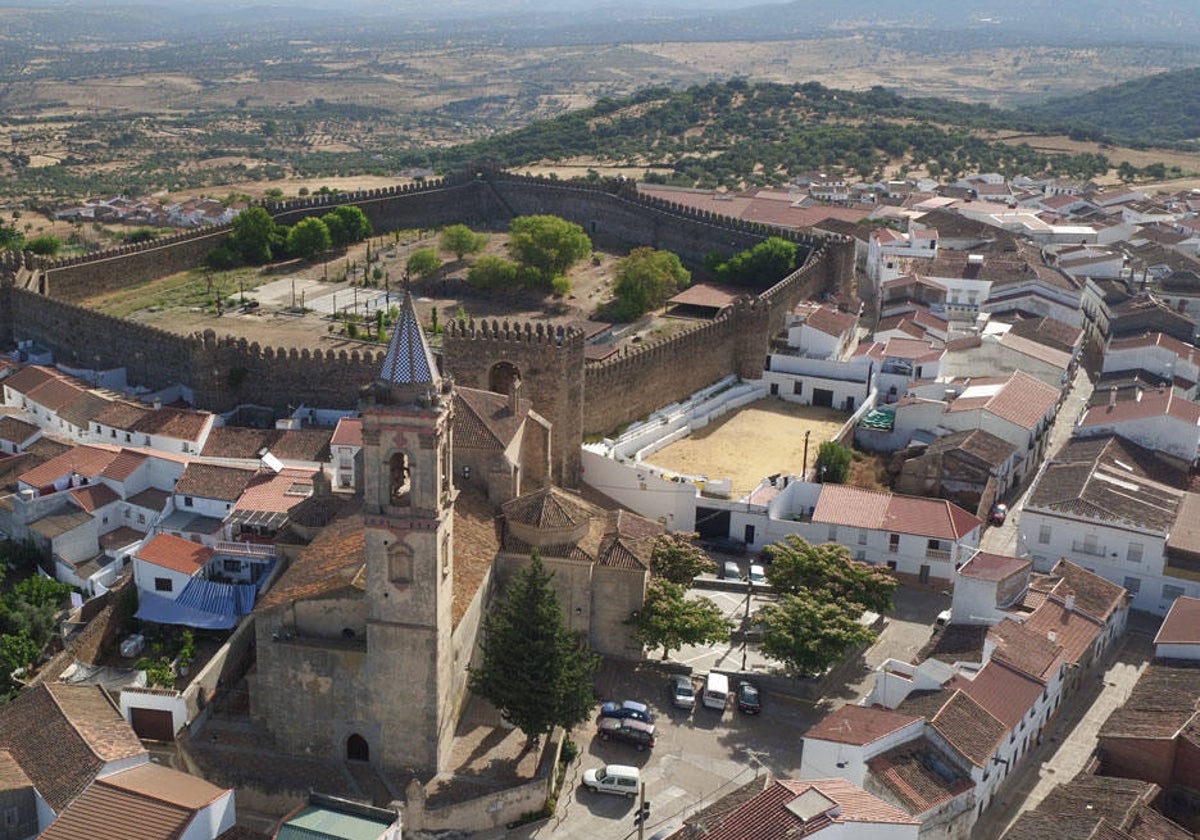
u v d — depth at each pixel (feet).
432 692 252.62
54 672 300.81
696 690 299.38
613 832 250.57
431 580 244.63
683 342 482.28
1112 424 420.77
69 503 371.97
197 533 351.25
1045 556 362.94
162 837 217.56
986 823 257.34
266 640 258.78
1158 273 652.89
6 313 551.59
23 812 236.43
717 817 221.66
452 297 634.43
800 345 522.06
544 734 272.10
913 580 358.43
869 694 292.20
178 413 424.05
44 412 449.48
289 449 403.54
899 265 615.98
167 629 323.37
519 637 255.70
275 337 552.82
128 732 255.91
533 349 374.22
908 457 419.54
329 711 259.80
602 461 392.27
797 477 406.82
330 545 286.25
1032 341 513.86
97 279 615.98
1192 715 266.16
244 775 255.09
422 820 245.65
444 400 238.89
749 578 352.08
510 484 310.65
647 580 306.76
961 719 260.21
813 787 218.38
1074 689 307.99
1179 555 342.85
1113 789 246.27
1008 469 416.46
